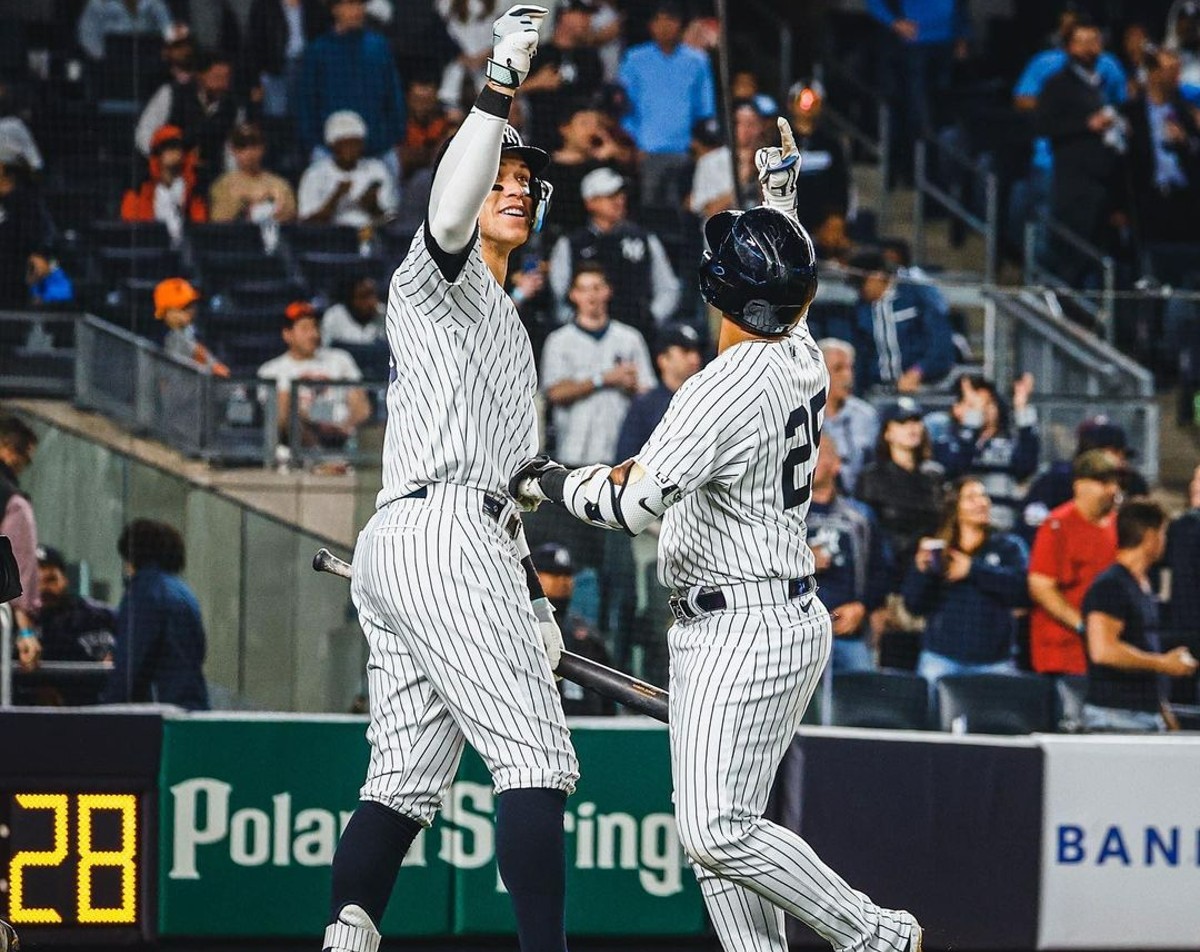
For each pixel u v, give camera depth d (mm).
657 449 7879
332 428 15141
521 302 16625
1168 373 15781
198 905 11680
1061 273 23859
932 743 11914
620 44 20953
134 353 14922
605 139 19312
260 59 19891
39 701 13047
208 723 11766
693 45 21000
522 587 8219
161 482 13969
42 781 11523
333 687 13688
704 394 7902
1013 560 13781
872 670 13547
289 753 11812
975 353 16141
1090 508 13648
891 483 14055
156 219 18312
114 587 13766
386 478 8352
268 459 14953
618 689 8648
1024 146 24312
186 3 19984
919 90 25828
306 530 13922
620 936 11922
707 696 8125
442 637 8023
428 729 8422
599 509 7918
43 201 17484
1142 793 11961
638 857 11930
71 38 19250
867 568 13781
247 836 11766
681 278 16953
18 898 11461
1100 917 11914
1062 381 16062
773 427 8031
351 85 19875
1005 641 13656
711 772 8125
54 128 17969
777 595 8148
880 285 15688
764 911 8625
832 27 25906
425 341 8094
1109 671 13398
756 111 20766
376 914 8344
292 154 19688
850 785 11859
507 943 11969
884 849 11836
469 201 7734
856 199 23156
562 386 15531
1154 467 15180
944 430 14312
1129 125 23984
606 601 13375
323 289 17594
